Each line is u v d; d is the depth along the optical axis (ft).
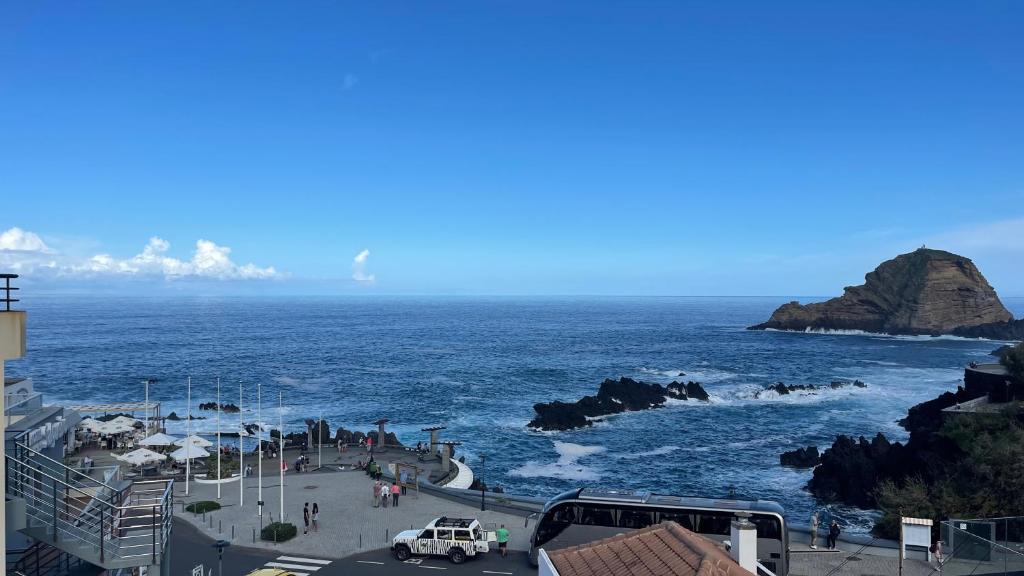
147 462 188.65
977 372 243.40
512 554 120.16
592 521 111.65
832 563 112.16
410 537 117.50
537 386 437.58
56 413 92.73
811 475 234.79
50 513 66.90
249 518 144.05
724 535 105.70
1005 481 129.18
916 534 109.91
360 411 358.23
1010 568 91.97
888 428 314.55
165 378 465.88
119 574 78.89
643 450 272.10
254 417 346.54
